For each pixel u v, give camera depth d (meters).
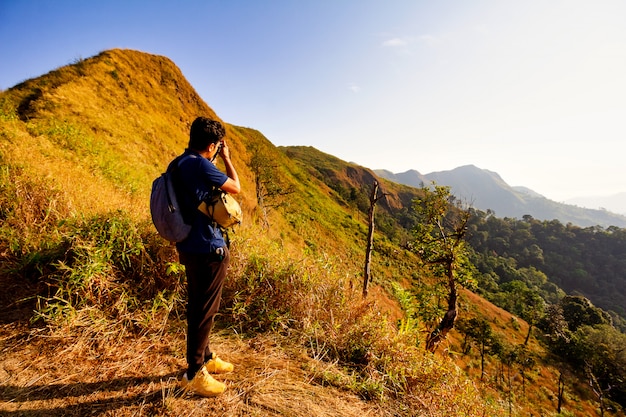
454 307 12.12
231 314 2.91
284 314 2.99
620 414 30.59
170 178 1.86
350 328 2.96
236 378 2.18
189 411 1.81
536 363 35.75
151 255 2.96
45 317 2.20
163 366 2.15
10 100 12.54
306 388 2.24
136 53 32.31
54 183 3.92
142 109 24.20
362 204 93.19
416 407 2.41
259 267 3.29
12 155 4.48
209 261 1.88
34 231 3.12
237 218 1.93
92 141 10.98
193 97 37.25
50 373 1.91
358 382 2.46
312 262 3.87
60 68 20.31
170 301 2.65
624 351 43.19
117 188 6.92
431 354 3.15
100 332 2.29
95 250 2.62
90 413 1.69
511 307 62.59
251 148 51.62
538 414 24.09
